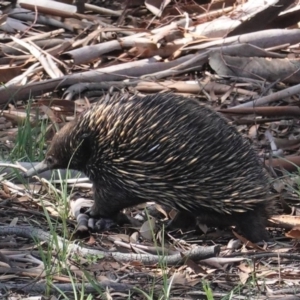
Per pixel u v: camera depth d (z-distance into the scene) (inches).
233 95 642.2
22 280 374.9
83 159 437.1
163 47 693.9
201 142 414.6
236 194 419.2
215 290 371.2
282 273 388.8
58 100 617.3
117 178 431.2
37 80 666.8
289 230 449.7
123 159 424.5
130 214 478.0
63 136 439.2
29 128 533.3
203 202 424.8
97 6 802.8
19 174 474.3
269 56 678.5
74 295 345.4
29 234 414.6
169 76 670.5
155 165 419.5
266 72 658.2
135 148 420.2
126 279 376.8
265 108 594.2
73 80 647.1
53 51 698.2
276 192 495.5
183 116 418.6
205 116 421.4
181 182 420.2
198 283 374.6
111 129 425.4
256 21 703.1
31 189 489.4
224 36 704.4
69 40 720.3
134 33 727.7
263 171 434.6
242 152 421.7
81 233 432.8
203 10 778.8
